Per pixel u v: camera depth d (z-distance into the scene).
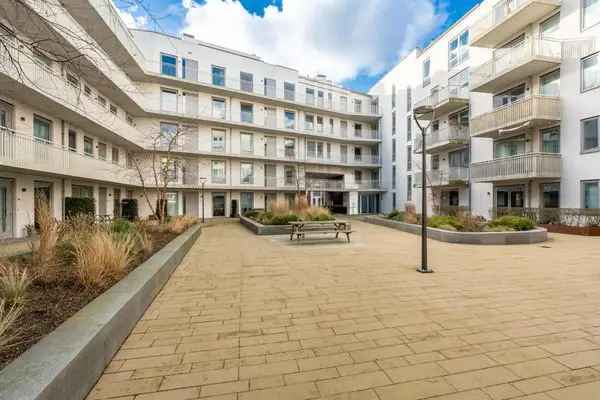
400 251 8.61
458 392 2.22
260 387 2.29
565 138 13.38
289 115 30.23
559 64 13.62
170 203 24.64
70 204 13.44
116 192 20.31
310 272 6.05
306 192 27.83
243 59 27.30
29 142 10.52
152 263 5.02
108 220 8.79
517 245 9.70
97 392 2.21
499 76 15.05
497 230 10.89
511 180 15.37
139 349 2.87
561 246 9.43
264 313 3.82
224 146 26.48
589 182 12.52
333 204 34.78
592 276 5.70
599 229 11.73
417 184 23.27
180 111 24.50
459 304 4.14
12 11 6.38
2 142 9.39
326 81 35.09
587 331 3.26
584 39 12.69
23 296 3.16
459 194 20.36
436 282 5.29
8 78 9.53
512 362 2.63
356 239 11.38
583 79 12.77
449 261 7.13
